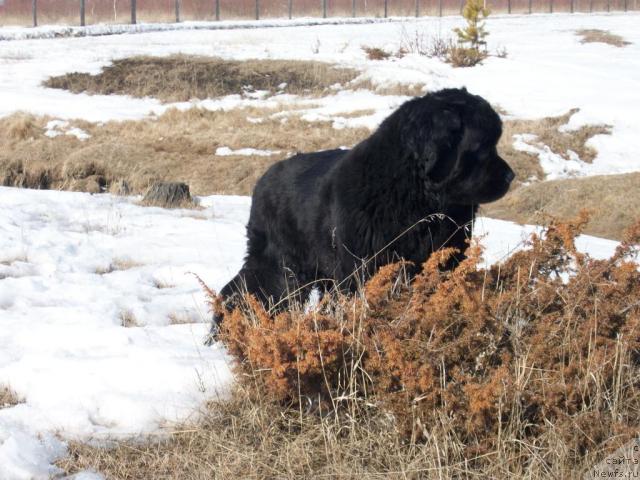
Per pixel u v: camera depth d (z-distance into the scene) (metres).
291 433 3.79
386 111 17.14
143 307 4.82
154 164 14.41
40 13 30.88
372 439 3.71
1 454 3.64
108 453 3.71
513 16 38.81
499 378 3.63
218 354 4.18
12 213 6.50
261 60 22.33
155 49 23.83
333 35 27.80
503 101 18.27
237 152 14.96
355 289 4.16
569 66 21.70
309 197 4.34
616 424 3.62
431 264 3.90
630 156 15.41
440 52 22.56
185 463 3.65
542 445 3.65
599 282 3.98
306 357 3.73
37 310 4.75
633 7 48.44
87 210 6.95
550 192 11.83
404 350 3.73
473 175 4.12
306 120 16.67
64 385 4.00
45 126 16.20
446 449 3.60
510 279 4.03
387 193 4.11
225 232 6.35
